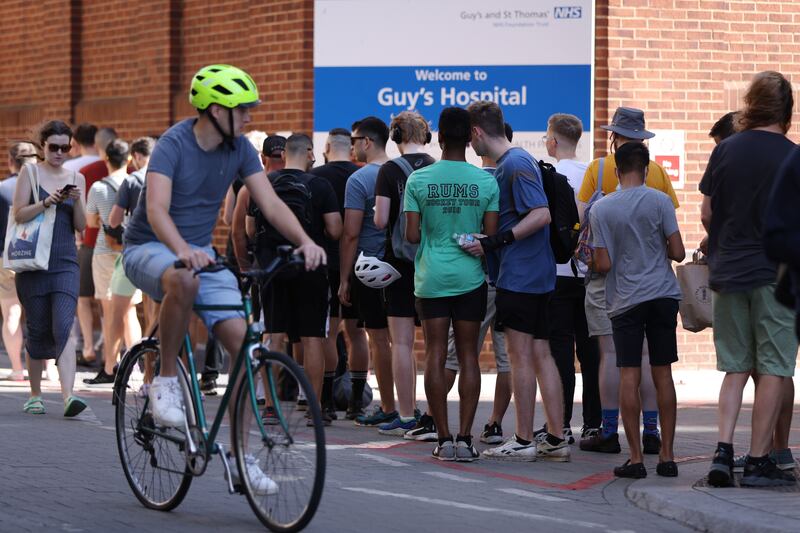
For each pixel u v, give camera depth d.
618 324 20.02
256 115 36.56
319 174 26.88
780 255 11.71
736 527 16.25
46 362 32.88
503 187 21.52
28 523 16.19
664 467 20.03
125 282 31.92
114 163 32.59
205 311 16.30
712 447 23.25
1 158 47.22
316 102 34.75
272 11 36.03
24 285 26.38
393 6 34.31
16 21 46.66
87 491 18.45
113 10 42.69
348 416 26.94
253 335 15.95
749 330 18.88
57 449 22.11
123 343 36.56
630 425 20.11
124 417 17.80
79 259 35.44
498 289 21.55
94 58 43.69
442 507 17.72
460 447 21.69
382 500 18.11
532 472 20.86
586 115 34.06
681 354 35.72
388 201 23.81
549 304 23.73
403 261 23.84
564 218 21.89
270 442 15.65
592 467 21.42
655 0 34.84
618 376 22.83
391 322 24.36
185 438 16.53
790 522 16.09
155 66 40.72
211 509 17.28
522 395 21.78
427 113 34.34
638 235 19.86
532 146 34.16
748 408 28.36
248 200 25.55
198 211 16.69
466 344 21.61
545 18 33.91
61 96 44.41
